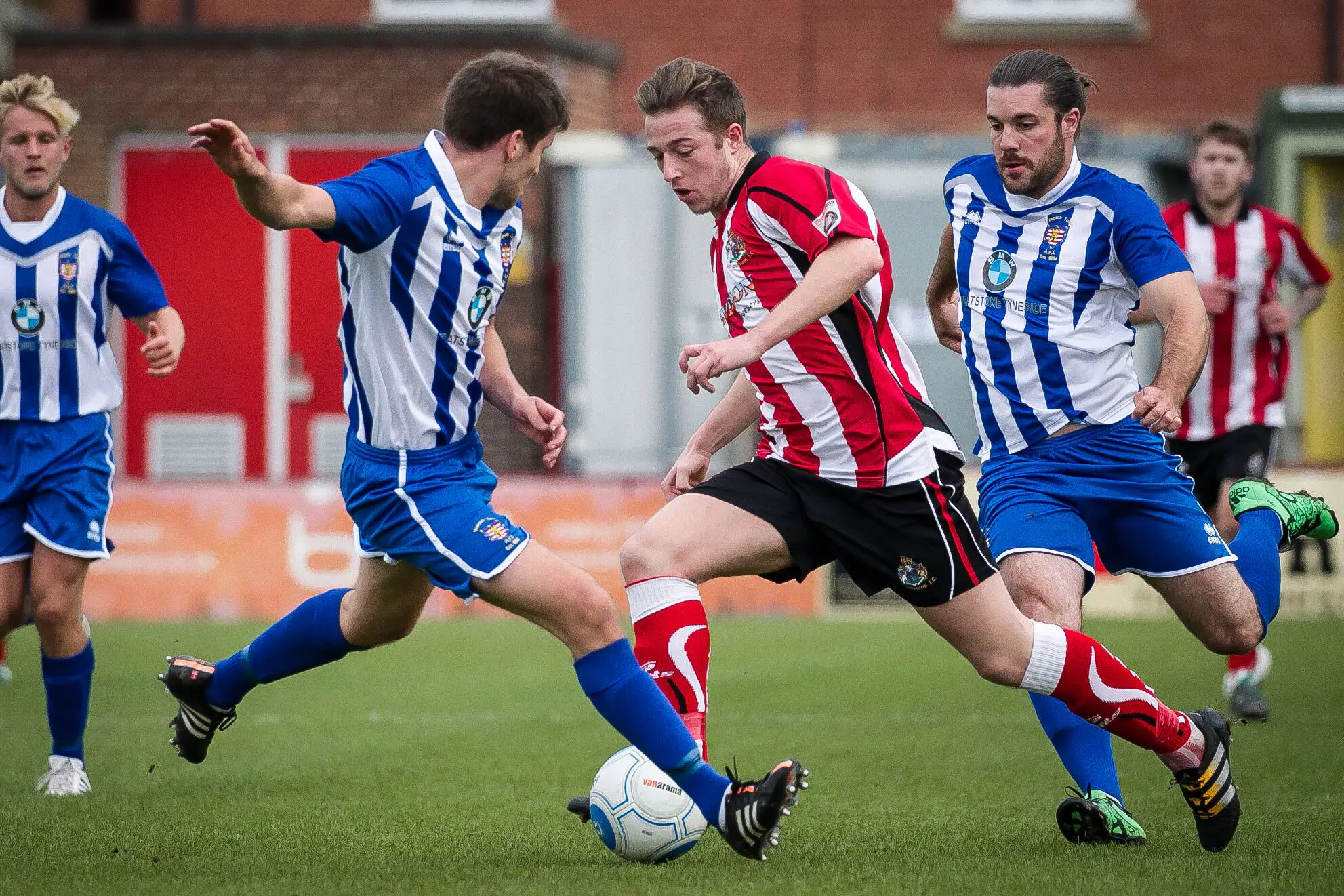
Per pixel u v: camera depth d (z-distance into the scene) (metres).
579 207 46.97
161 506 41.41
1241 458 28.69
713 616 42.22
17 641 37.94
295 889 13.83
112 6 57.12
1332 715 26.08
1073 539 16.58
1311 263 29.02
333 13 56.97
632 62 57.69
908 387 15.41
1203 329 15.94
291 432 51.16
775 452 15.73
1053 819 17.69
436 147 14.07
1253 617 16.92
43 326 19.28
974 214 17.31
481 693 29.00
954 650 34.66
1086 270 16.73
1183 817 17.78
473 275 14.17
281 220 12.70
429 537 14.13
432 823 17.44
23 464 19.28
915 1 57.53
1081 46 57.41
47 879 14.32
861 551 15.36
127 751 22.80
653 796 15.03
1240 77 57.19
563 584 13.91
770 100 57.66
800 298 14.11
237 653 16.48
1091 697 15.20
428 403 14.23
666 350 47.00
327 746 23.16
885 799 19.02
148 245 51.09
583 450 47.19
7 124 19.16
